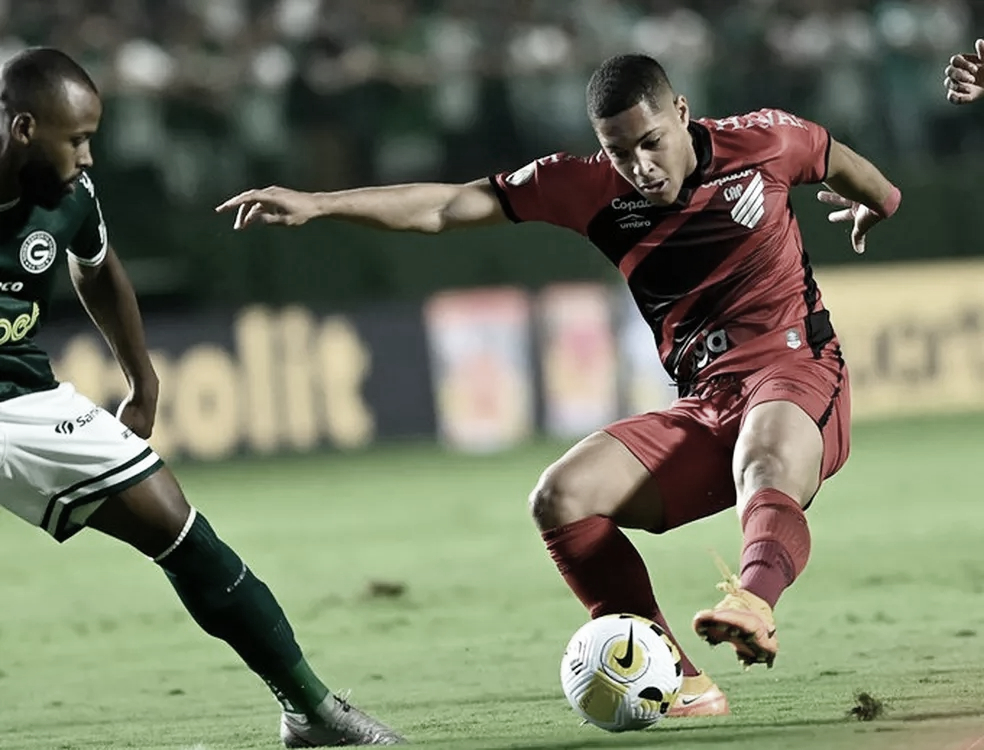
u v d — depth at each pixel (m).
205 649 28.30
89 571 40.16
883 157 68.94
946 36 70.75
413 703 22.19
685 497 20.77
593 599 20.44
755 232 20.80
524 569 36.28
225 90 61.50
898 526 40.34
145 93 60.16
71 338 57.84
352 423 61.62
